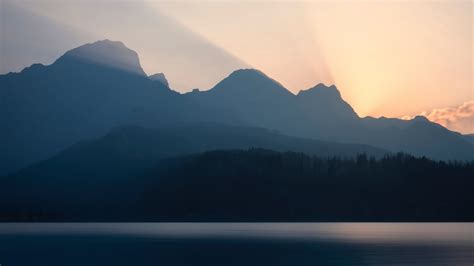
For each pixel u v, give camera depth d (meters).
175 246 193.62
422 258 142.75
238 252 169.62
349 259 142.88
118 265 135.75
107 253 169.38
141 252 172.00
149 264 137.75
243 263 138.75
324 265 130.00
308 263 135.88
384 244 192.00
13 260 148.62
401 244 190.88
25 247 194.00
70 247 192.88
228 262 141.12
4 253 170.38
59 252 173.75
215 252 169.62
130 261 144.88
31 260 149.25
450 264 127.94
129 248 186.38
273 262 140.00
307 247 184.12
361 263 132.62
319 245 190.75
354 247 181.50
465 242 198.38
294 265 132.38
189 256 158.00
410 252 161.50
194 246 192.88
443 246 181.50
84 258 153.62
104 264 138.62
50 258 154.25
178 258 152.38
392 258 143.88
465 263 130.62
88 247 191.75
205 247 187.88
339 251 168.00
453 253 157.00
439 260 137.12
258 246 190.50
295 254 161.00
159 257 155.75
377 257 147.12
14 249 185.62
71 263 140.75
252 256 156.62
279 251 171.12
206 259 148.50
